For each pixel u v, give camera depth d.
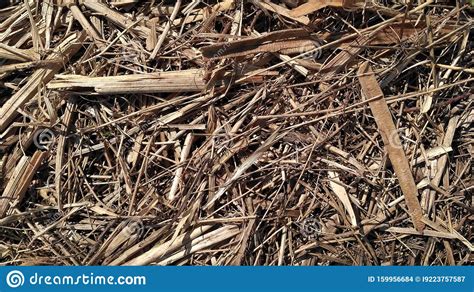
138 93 0.47
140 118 0.47
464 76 0.47
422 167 0.46
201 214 0.46
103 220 0.47
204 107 0.47
